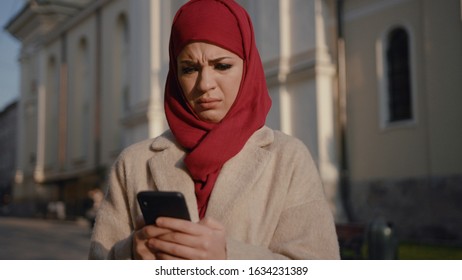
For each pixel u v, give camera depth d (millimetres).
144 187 1861
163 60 22234
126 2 29016
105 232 1891
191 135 1800
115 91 29938
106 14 31266
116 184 1943
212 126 1785
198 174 1746
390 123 14617
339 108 15586
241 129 1773
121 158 1965
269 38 16922
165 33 22281
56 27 37156
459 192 12688
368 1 15320
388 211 14305
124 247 1604
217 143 1712
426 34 13617
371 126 14984
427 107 13516
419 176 13633
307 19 15898
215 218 1680
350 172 15406
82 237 19844
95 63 32219
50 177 36938
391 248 7137
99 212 1948
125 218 1894
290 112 16328
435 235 13094
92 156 31719
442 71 13195
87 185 32094
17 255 13789
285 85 16438
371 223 7305
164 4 22453
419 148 13688
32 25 40906
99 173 28875
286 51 16438
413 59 13977
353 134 15453
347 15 15867
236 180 1726
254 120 1805
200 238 1428
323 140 15336
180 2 21625
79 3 39281
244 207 1688
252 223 1675
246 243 1615
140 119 22578
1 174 48938
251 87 1826
